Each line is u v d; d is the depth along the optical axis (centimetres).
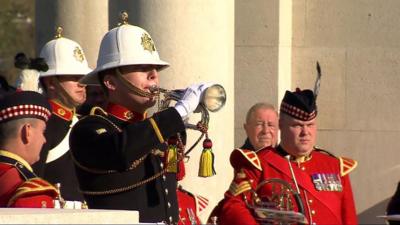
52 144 3681
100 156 2938
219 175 4047
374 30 4609
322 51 4650
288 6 4656
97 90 4000
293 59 4666
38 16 4806
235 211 3072
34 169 3475
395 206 3384
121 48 3050
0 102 2959
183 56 3966
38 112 2966
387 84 4603
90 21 4772
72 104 3841
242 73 4634
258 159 3191
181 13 3966
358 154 4616
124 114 3034
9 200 2841
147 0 3975
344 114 4628
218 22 4019
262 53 4622
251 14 4631
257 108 3781
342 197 3244
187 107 2980
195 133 3906
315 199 3206
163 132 2912
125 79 3031
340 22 4631
